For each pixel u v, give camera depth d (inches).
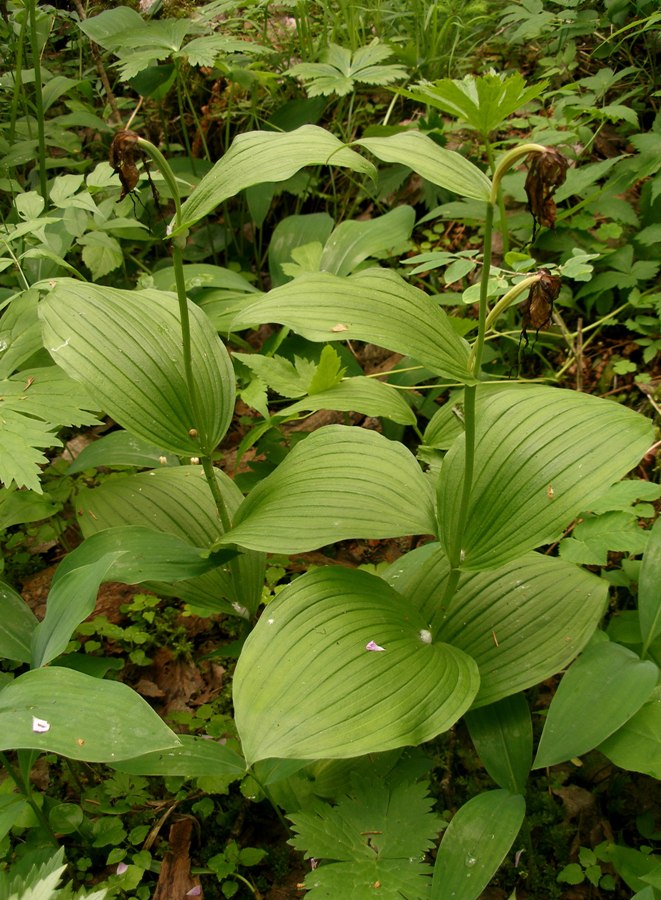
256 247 41.5
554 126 35.1
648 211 33.4
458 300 32.7
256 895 22.8
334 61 37.3
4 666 27.7
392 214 34.8
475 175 19.7
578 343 32.5
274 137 20.9
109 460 28.6
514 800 21.2
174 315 24.5
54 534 30.4
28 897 16.8
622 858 22.0
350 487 23.0
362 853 20.6
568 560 23.4
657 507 28.5
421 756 23.2
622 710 21.0
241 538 22.1
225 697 26.6
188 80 44.7
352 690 20.3
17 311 25.3
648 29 36.4
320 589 22.1
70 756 18.2
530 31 39.0
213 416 24.0
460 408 28.0
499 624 23.6
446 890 19.9
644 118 38.7
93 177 26.2
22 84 40.4
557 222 33.8
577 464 21.5
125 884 22.6
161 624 28.4
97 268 31.5
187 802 24.5
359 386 26.4
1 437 22.2
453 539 22.2
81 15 41.7
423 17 44.2
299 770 22.8
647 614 22.5
